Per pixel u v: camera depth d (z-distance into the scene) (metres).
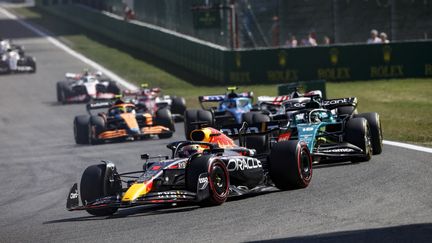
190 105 128.00
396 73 137.62
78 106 138.00
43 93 159.25
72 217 46.00
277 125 61.31
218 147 47.06
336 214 38.78
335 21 152.50
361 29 152.12
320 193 46.00
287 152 47.56
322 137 59.75
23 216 48.59
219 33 170.62
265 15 163.25
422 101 109.94
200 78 164.12
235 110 87.69
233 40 159.88
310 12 158.62
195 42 169.38
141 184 42.56
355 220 36.81
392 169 53.59
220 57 151.62
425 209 38.50
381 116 96.56
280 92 101.56
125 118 91.19
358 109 105.12
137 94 103.62
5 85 173.38
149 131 90.69
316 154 54.91
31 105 143.25
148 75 175.62
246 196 47.31
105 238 37.06
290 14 159.75
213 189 42.94
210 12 163.12
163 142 87.25
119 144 89.25
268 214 40.03
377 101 113.06
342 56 139.75
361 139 58.03
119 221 41.81
